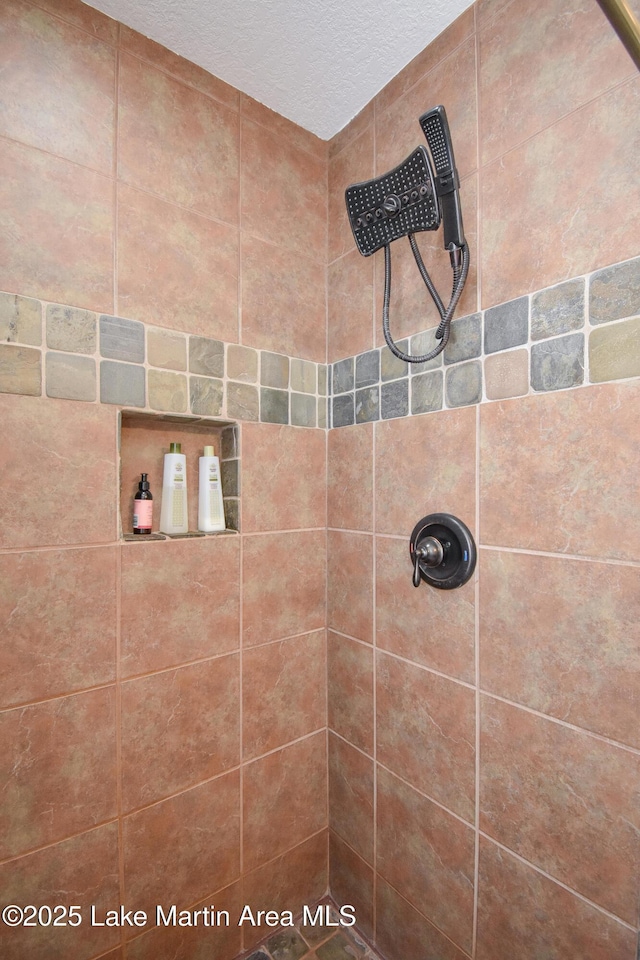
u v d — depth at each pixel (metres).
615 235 0.73
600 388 0.75
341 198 1.25
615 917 0.74
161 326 1.00
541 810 0.83
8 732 0.84
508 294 0.87
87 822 0.92
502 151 0.88
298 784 1.24
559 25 0.80
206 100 1.07
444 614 0.99
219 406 1.09
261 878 1.18
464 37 0.94
